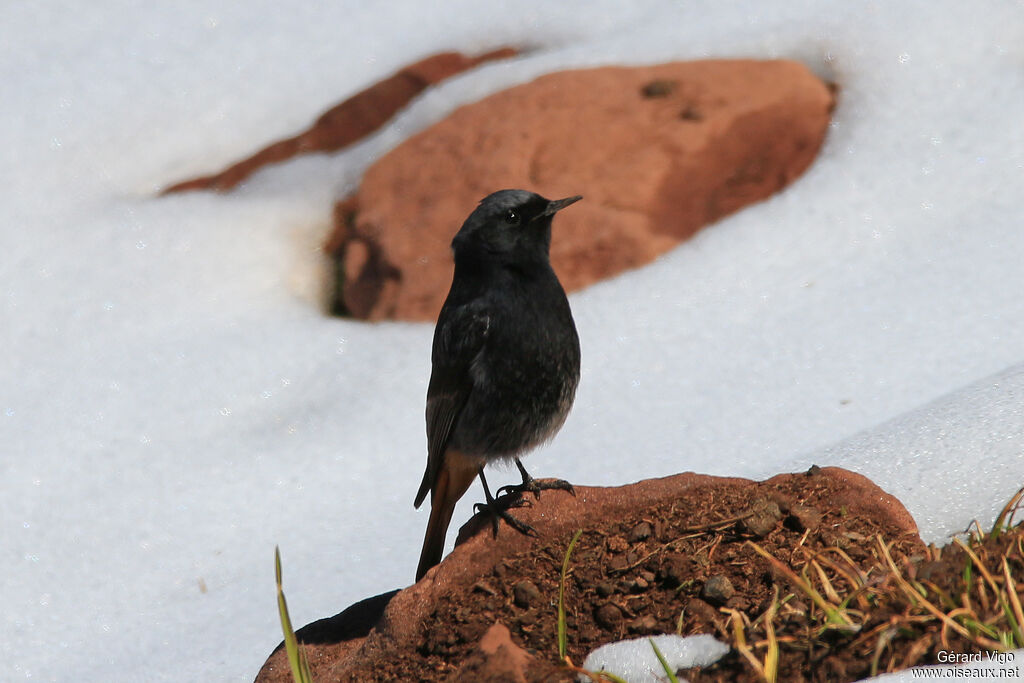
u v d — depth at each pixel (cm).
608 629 670
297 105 1777
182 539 1087
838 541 680
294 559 1017
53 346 1394
